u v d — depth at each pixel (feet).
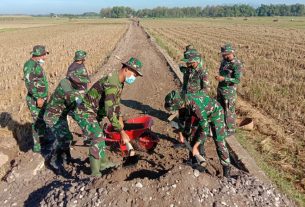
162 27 218.38
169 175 18.29
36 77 25.08
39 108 25.67
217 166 23.79
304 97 40.83
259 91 43.04
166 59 72.18
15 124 31.71
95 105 20.58
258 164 24.48
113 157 25.07
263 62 67.31
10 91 46.29
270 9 626.23
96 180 18.99
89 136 20.84
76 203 17.85
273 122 33.53
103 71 59.16
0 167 24.85
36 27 263.29
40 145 26.66
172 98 19.22
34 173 23.71
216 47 96.17
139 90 46.83
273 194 19.61
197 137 21.12
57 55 79.87
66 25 286.87
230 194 18.39
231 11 647.56
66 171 23.79
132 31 178.60
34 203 20.51
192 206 17.19
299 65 63.16
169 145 27.68
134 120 26.23
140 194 17.54
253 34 141.90
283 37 123.03
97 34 152.66
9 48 104.17
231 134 27.84
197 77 26.63
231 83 27.07
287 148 27.55
